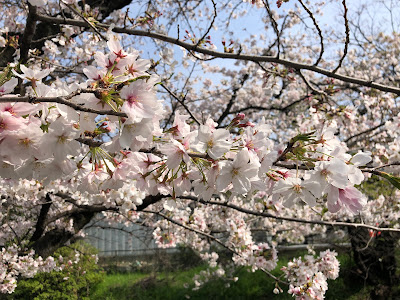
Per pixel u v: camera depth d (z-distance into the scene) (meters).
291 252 12.96
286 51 9.07
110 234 17.02
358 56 10.28
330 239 9.84
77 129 1.15
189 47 2.96
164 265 13.12
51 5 4.61
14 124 1.03
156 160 1.53
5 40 3.64
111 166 1.51
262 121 1.43
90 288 9.52
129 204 3.38
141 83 1.08
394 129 4.39
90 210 5.08
